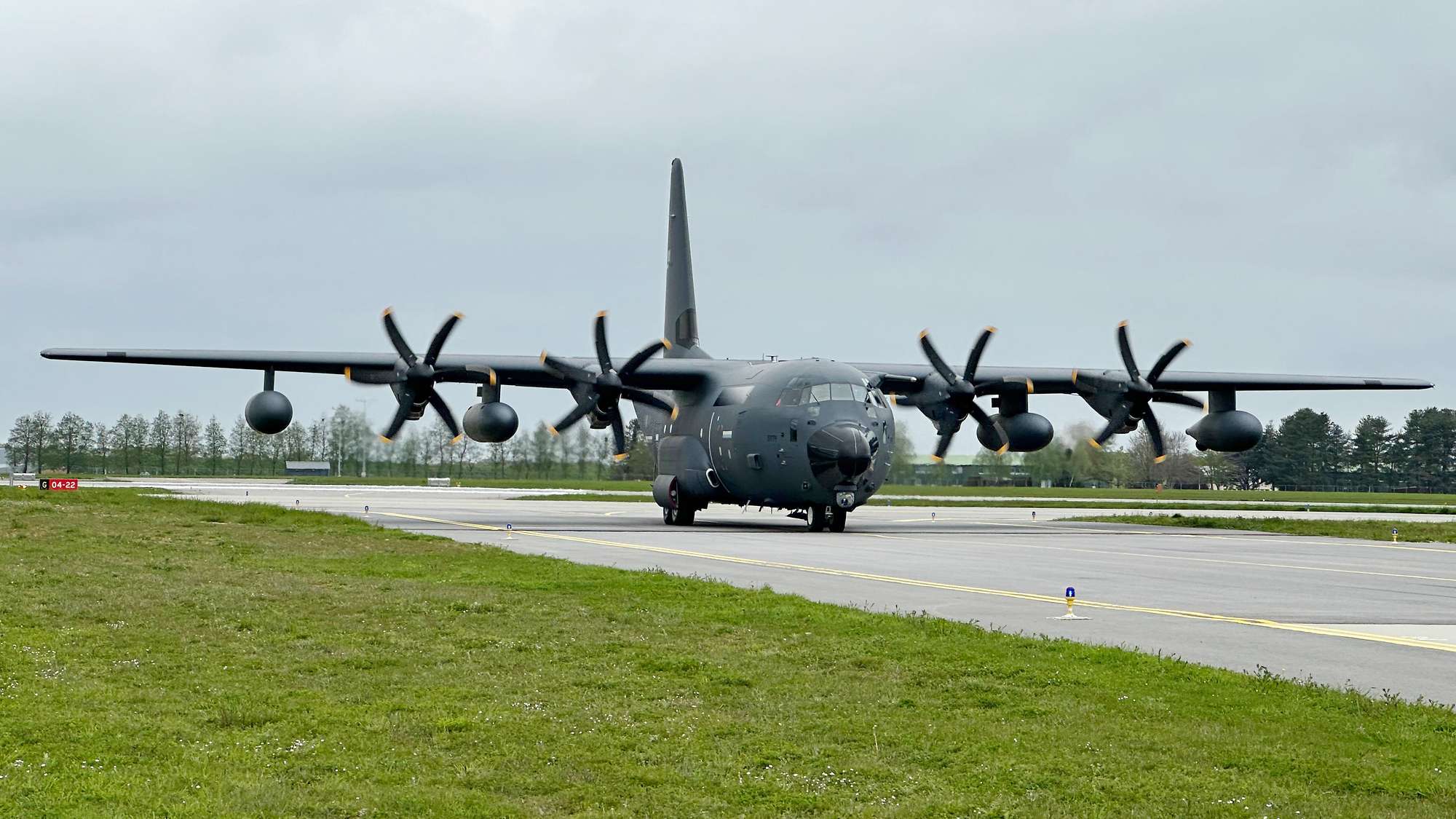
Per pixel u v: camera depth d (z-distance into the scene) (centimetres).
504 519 10400
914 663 3288
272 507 9862
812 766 2381
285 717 2719
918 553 6862
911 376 10719
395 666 3288
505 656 3419
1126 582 5325
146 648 3453
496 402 9675
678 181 11544
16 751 2412
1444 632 3859
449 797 2186
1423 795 2162
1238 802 2138
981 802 2162
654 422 11181
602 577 5131
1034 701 2861
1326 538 9194
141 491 14450
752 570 5706
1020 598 4669
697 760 2419
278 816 2070
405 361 9494
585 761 2406
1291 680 3045
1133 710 2766
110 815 2047
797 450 8631
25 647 3397
